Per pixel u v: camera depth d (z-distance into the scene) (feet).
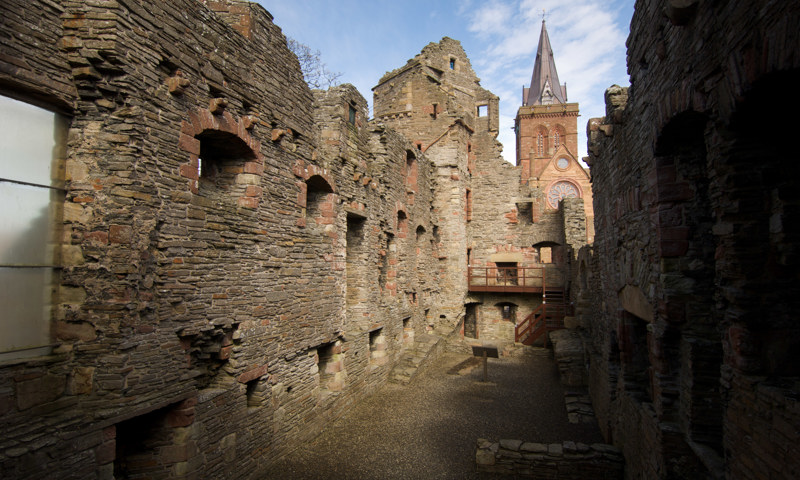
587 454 27.07
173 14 19.84
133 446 20.21
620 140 27.22
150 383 18.30
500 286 74.64
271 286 26.99
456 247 71.00
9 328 15.10
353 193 39.50
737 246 13.52
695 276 18.49
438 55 82.84
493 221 82.89
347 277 42.24
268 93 26.94
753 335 13.30
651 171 20.29
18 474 14.33
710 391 17.52
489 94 92.12
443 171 71.97
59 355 16.44
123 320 17.13
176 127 19.92
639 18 21.72
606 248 32.65
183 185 20.26
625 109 25.64
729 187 13.66
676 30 16.37
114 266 16.98
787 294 13.11
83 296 16.81
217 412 22.17
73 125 17.12
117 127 17.46
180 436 20.07
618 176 28.04
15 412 14.84
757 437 12.56
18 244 15.40
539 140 203.51
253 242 25.43
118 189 17.26
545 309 66.69
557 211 79.87
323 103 37.19
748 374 13.28
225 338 23.41
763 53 10.62
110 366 16.90
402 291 53.31
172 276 19.58
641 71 21.70
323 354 36.29
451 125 72.69
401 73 82.79
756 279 13.29
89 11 16.84
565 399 40.52
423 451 30.19
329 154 36.27
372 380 42.80
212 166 25.82
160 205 18.98
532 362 56.34
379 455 29.40
